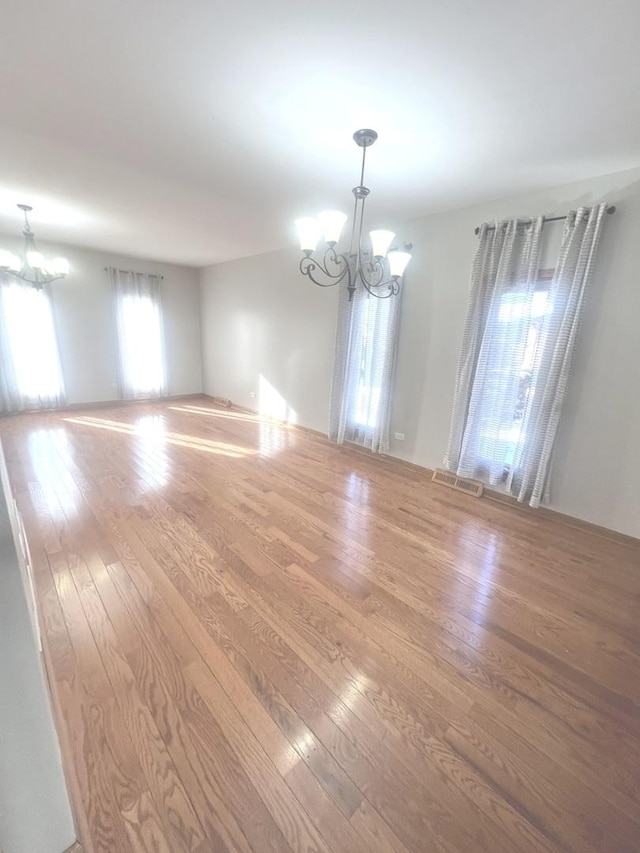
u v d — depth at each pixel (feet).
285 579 6.84
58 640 5.31
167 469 11.85
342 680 4.91
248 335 19.97
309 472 12.17
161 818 3.44
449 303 11.23
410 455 12.95
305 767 3.89
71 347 18.80
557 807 3.66
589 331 8.68
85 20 4.58
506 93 5.66
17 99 6.21
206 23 4.59
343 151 7.68
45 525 8.33
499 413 10.25
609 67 4.99
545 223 9.06
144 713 4.34
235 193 10.17
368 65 5.21
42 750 2.78
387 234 7.04
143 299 20.72
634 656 5.52
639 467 8.33
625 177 7.90
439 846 3.34
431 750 4.12
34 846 2.74
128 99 6.17
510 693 4.84
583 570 7.56
